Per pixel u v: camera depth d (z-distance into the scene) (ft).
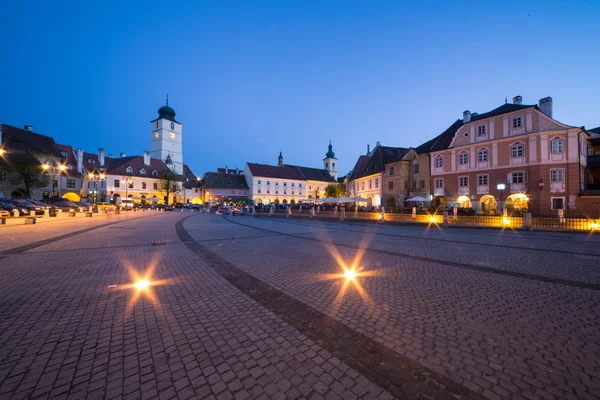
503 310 14.60
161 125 261.24
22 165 130.72
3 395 7.95
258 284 19.08
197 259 27.02
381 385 8.59
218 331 12.12
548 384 8.68
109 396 8.04
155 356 10.14
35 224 61.57
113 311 14.21
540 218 53.83
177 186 233.35
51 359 9.86
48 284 18.65
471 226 60.59
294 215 109.19
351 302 15.71
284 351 10.54
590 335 11.87
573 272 22.48
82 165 196.03
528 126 86.53
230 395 8.14
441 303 15.58
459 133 105.60
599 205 74.95
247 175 278.05
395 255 29.73
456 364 9.71
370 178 150.00
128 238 41.14
